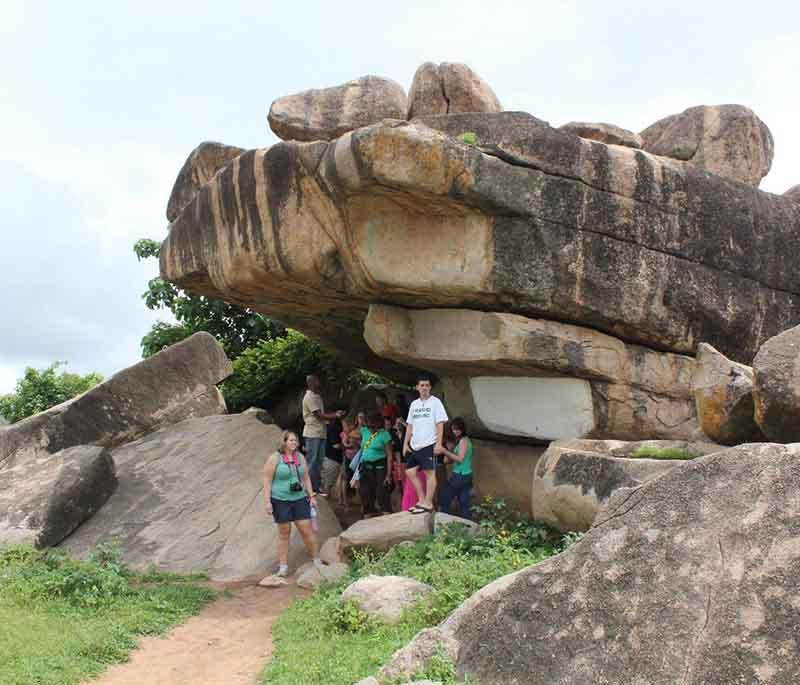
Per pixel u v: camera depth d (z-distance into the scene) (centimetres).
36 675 501
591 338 826
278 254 867
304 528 820
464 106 868
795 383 603
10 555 813
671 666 362
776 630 349
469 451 867
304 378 1533
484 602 439
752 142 940
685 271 859
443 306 851
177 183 1091
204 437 1122
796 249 933
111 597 704
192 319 1756
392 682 421
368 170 739
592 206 812
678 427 857
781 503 383
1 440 1148
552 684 388
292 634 602
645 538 409
